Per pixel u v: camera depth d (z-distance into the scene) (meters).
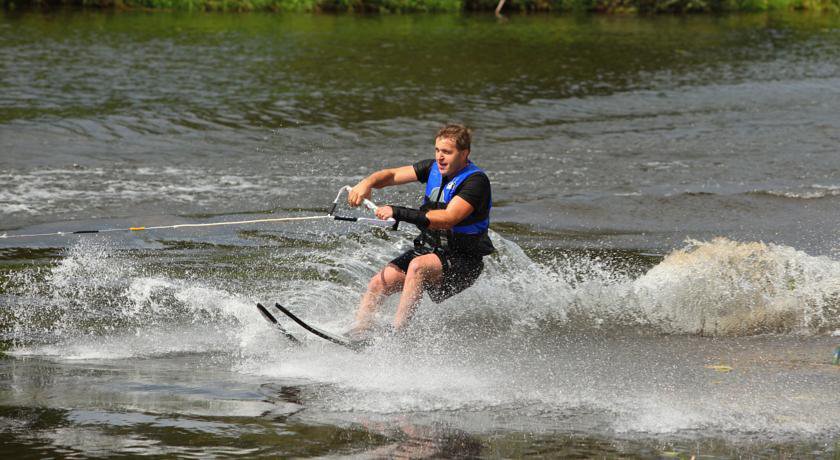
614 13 142.75
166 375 19.45
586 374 20.41
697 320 24.94
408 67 78.00
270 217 35.69
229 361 20.72
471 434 16.28
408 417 17.14
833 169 47.47
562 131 56.62
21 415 16.58
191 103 59.59
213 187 40.44
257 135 52.25
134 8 117.50
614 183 43.53
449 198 22.20
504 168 46.38
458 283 22.50
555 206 38.66
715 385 19.66
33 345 21.52
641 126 58.66
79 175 41.62
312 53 83.19
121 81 65.75
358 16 121.88
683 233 35.00
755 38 109.69
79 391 18.11
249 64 75.81
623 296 26.72
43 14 105.00
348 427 16.45
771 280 26.36
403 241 32.72
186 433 15.82
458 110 61.75
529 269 29.36
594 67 83.06
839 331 24.27
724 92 72.25
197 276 27.70
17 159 44.09
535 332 23.81
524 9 139.25
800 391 19.34
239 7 122.56
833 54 96.50
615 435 16.41
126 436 15.62
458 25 113.75
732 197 40.41
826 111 64.94
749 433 16.66
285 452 15.10
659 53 93.69
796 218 37.38
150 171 43.09
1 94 59.28
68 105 57.06
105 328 23.02
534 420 17.17
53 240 31.23
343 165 46.09
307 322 23.70
